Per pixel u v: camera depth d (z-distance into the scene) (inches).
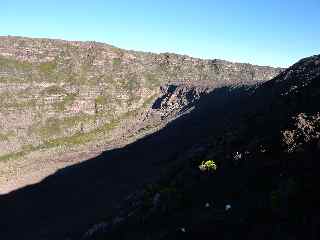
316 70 2217.0
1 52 7696.9
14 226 2736.2
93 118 6579.7
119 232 1258.6
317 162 834.2
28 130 5954.7
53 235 2253.9
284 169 905.5
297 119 1114.1
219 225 844.6
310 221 682.2
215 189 1059.3
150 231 1072.8
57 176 3828.7
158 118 6072.8
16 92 6771.7
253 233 746.8
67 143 5703.7
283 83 2623.0
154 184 1614.2
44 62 7810.0
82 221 2337.6
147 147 3939.5
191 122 4060.0
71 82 7391.7
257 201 847.1
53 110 6584.6
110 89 7426.2
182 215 1034.7
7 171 4439.0
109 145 4800.7
